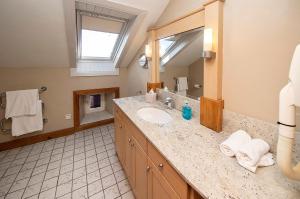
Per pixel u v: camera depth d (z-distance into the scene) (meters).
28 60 2.38
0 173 1.96
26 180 1.85
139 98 2.36
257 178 0.77
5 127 2.45
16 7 1.59
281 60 0.91
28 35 1.94
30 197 1.62
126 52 2.78
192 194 0.77
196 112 1.56
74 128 3.08
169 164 0.92
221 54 1.21
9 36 1.88
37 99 2.52
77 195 1.65
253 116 1.08
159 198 1.07
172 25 1.79
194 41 1.54
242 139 0.98
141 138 1.32
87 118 3.46
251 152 0.85
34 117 2.52
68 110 2.99
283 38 0.89
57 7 1.69
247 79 1.08
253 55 1.03
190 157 0.92
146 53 2.24
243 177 0.77
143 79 2.80
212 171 0.81
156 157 1.08
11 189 1.72
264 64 0.98
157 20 2.12
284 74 0.90
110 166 2.11
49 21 1.82
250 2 1.01
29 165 2.12
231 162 0.88
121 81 3.47
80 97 3.35
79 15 2.05
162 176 1.01
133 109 1.81
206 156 0.93
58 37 2.09
